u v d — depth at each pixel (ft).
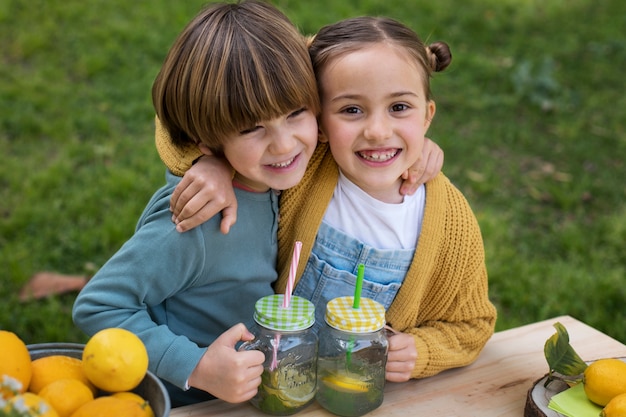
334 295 4.76
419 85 4.42
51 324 8.54
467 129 14.21
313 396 4.21
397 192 4.80
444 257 4.81
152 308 4.77
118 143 12.67
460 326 4.92
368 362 4.11
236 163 4.21
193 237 4.24
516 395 4.57
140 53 15.62
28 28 15.96
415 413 4.32
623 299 9.66
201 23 4.21
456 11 18.83
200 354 4.07
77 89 14.19
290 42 4.15
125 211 10.70
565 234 11.03
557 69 16.58
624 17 19.15
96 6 17.20
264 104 3.98
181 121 4.29
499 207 11.81
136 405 3.27
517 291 9.69
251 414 4.19
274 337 4.00
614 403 3.82
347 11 17.89
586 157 13.41
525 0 19.90
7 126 12.75
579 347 5.10
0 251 9.70
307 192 4.76
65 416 3.34
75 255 9.86
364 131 4.31
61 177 11.34
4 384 3.09
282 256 4.86
